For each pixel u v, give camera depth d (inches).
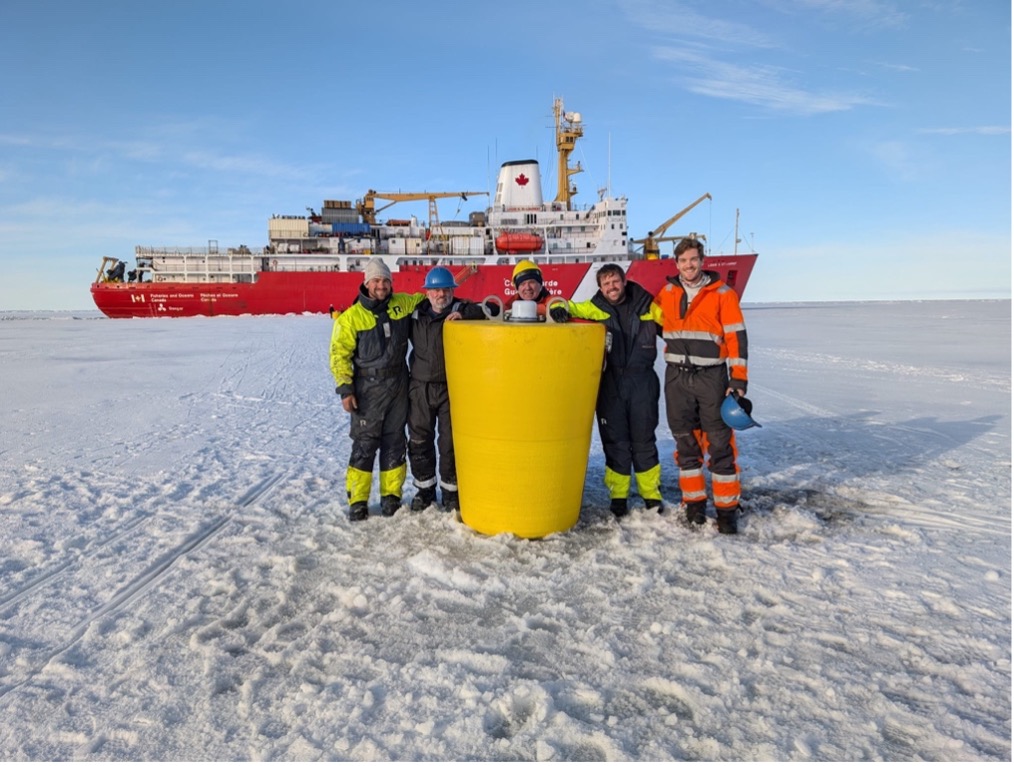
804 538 131.6
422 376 151.7
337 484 182.1
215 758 67.5
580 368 128.8
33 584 113.8
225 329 1002.1
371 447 149.3
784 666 83.0
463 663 85.1
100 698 79.1
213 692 80.0
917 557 120.0
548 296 153.1
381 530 140.7
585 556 123.4
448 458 155.7
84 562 123.8
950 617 96.0
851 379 414.0
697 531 136.2
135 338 835.4
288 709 75.4
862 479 177.3
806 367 488.7
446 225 1499.8
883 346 697.6
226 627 97.4
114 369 500.7
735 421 128.6
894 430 247.8
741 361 131.0
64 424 282.5
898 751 66.9
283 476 191.6
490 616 99.1
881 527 137.9
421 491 158.1
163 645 91.7
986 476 178.2
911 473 183.0
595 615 98.8
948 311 2377.0
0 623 99.4
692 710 75.0
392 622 97.3
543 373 125.6
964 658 84.4
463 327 131.2
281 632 95.2
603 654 86.4
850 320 1483.8
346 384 143.9
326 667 85.0
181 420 292.8
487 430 130.7
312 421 291.7
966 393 347.9
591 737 70.2
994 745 67.2
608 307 145.2
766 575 112.4
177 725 73.5
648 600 103.3
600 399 147.5
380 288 147.0
